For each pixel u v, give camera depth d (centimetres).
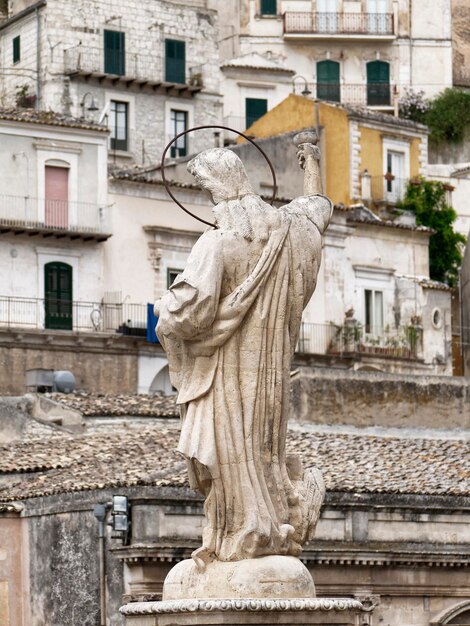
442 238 10269
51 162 8762
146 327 8619
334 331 9275
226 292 1845
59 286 8669
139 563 4669
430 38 12825
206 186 1891
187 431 1850
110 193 8856
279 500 1862
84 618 4944
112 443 5566
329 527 4859
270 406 1859
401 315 9556
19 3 11206
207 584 1833
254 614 1775
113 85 10612
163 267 8906
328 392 6003
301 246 1881
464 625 4950
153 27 10844
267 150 9294
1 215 8606
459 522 5044
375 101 12669
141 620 1816
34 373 7200
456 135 12038
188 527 4744
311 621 1798
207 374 1845
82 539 4962
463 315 9788
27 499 5159
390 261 9631
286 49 12719
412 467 5316
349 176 10200
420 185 10350
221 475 1842
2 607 5153
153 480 4825
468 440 5872
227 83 11488
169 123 10806
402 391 6128
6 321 8494
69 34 10600
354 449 5491
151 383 8594
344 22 12750
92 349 8475
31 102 10588
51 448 5625
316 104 10275
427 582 4931
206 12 11075
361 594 4822
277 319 1859
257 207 1867
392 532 4947
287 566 1830
